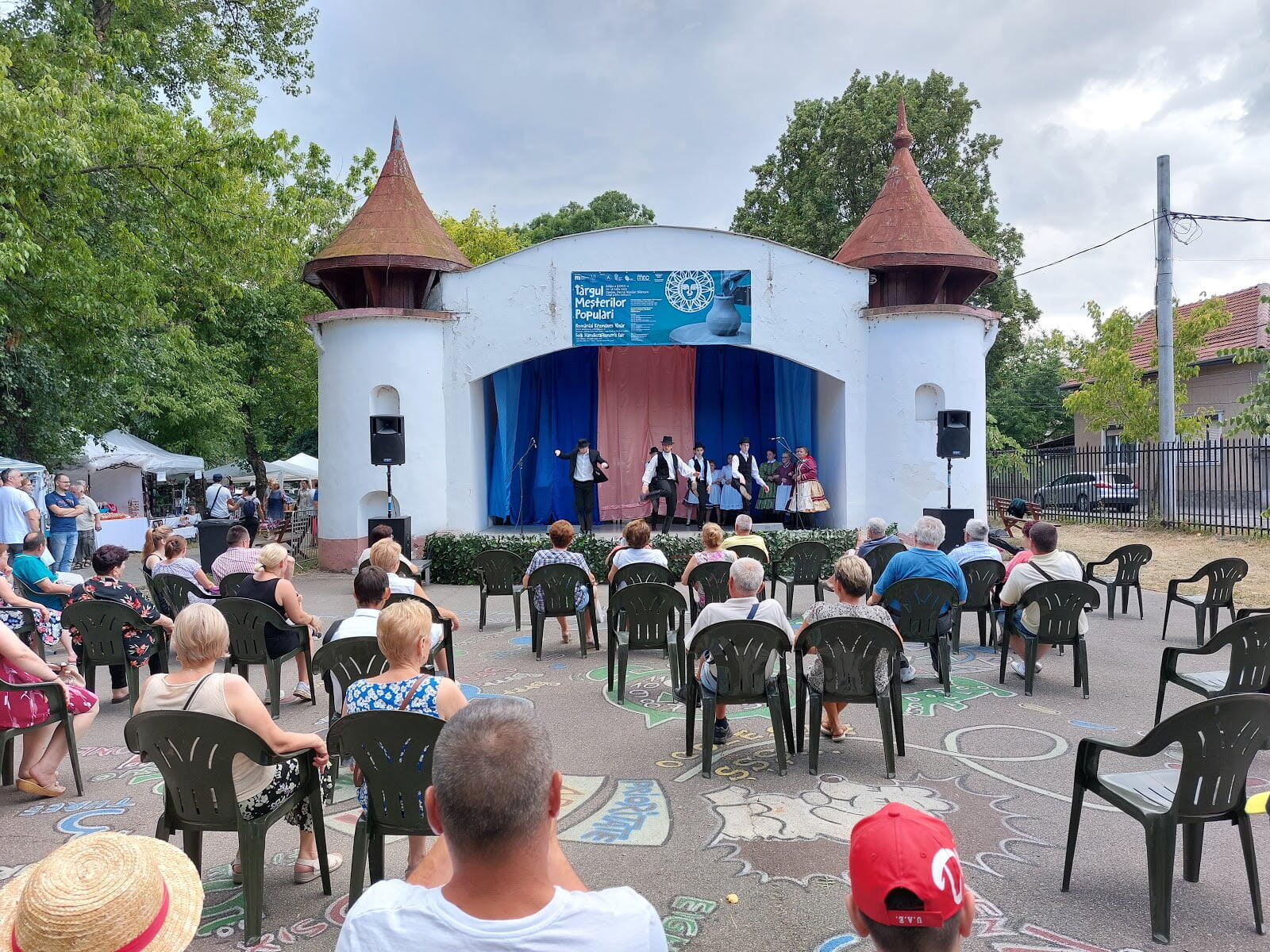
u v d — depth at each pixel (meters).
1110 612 9.12
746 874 3.61
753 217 29.36
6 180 10.14
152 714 3.12
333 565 13.96
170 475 27.45
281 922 3.30
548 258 14.20
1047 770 4.77
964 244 14.83
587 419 17.92
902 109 15.98
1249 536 15.77
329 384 14.07
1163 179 17.19
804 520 15.34
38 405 17.02
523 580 8.40
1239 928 3.12
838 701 4.79
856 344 14.45
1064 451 22.38
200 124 12.20
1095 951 2.99
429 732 3.11
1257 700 2.98
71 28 13.33
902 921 1.57
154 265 12.48
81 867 1.73
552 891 1.59
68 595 7.60
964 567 7.82
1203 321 18.95
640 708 6.18
